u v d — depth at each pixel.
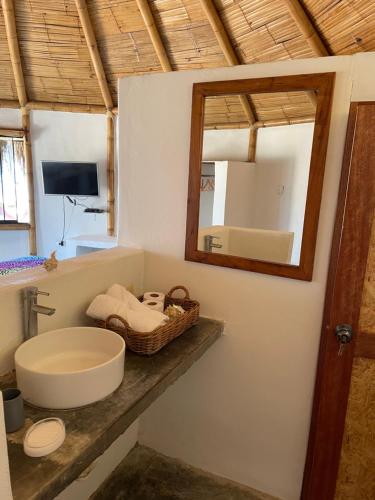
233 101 1.72
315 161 1.34
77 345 1.28
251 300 1.58
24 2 2.83
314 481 1.51
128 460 1.89
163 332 1.34
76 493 1.56
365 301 1.30
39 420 0.93
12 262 3.65
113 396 1.05
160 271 1.77
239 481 1.76
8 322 1.12
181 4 2.47
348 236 1.28
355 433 1.41
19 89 3.74
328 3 1.99
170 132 1.62
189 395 1.82
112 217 4.18
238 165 1.71
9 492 0.66
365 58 1.24
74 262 1.50
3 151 4.12
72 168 4.07
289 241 1.53
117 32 2.91
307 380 1.53
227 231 1.66
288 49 2.38
